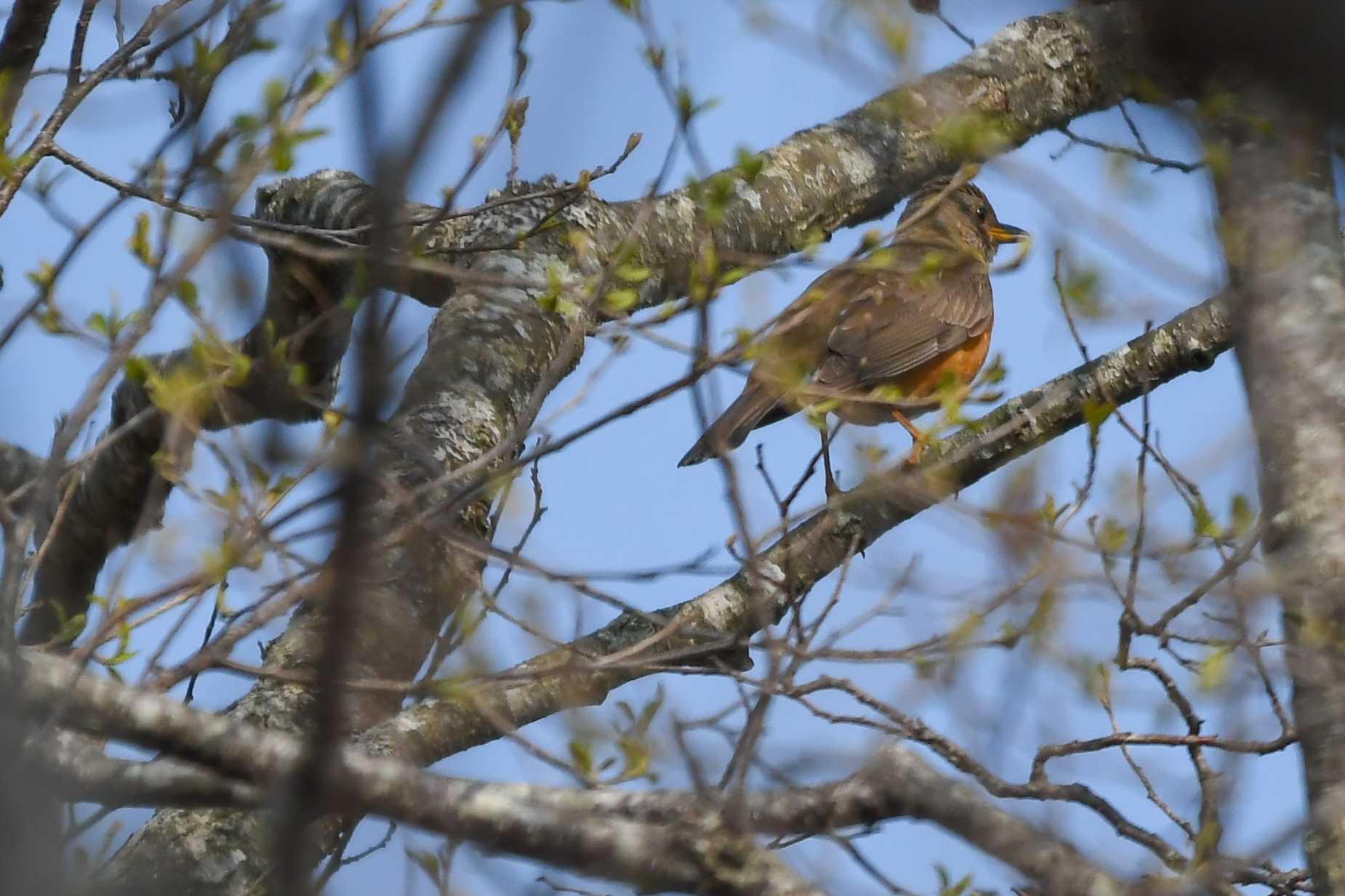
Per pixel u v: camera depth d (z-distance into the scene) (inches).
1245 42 224.1
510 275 399.2
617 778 241.1
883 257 269.1
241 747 210.4
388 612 277.3
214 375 246.4
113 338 252.5
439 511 254.4
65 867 200.8
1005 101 489.1
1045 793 245.6
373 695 281.1
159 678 232.8
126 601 230.1
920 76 271.6
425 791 219.3
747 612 355.3
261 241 267.0
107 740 219.0
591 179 310.0
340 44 243.8
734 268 289.1
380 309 160.1
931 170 496.7
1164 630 271.1
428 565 279.0
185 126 252.2
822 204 476.7
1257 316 320.5
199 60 253.3
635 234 264.4
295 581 240.8
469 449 369.1
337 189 466.3
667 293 433.1
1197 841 234.5
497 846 221.5
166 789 213.2
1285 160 314.5
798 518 273.4
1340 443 306.3
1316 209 320.8
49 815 199.5
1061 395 332.5
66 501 256.2
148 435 376.2
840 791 236.4
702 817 226.5
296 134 242.1
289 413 311.1
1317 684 273.4
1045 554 271.6
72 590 400.2
